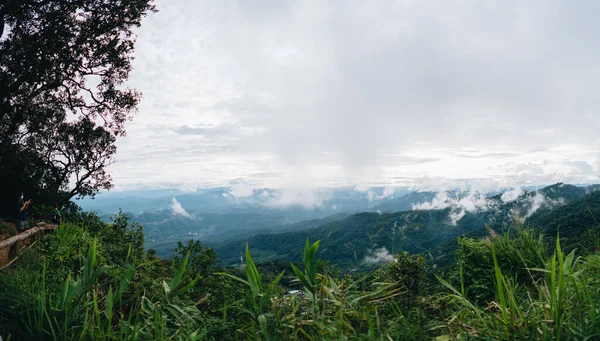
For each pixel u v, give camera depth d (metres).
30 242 6.87
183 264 2.95
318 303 2.62
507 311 2.49
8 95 17.59
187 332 2.72
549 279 2.75
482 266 3.77
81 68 19.09
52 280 3.92
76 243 5.61
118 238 7.81
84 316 2.99
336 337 2.24
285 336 2.34
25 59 16.72
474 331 2.30
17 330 2.84
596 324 1.97
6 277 3.65
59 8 17.14
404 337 2.28
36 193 21.58
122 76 20.66
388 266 2.95
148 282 4.23
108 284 3.91
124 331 2.65
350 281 2.83
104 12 18.59
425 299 2.74
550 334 2.00
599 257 2.75
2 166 19.27
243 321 2.95
